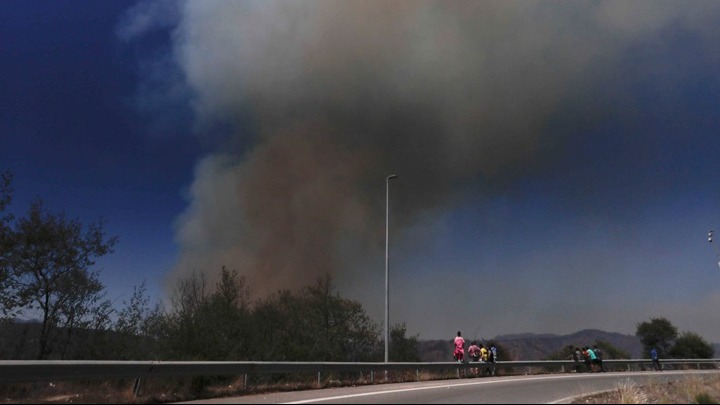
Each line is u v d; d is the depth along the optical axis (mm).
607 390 14742
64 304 19406
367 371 19500
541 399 12102
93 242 20578
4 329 18578
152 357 16656
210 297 19609
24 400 10141
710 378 17938
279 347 21609
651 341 63312
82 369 10078
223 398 11820
